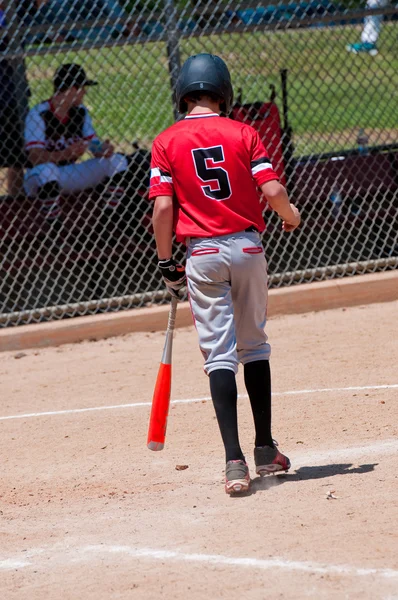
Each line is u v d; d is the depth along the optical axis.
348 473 14.91
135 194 29.66
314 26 38.47
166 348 15.01
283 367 22.69
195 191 14.05
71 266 32.25
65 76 30.19
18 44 31.17
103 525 13.62
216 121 14.32
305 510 13.20
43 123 30.17
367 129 42.88
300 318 27.97
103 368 24.56
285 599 10.25
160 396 14.91
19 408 21.66
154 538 12.77
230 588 10.70
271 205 14.03
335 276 29.98
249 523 12.88
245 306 14.41
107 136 38.31
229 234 13.98
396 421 17.70
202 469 16.11
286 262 33.25
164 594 10.74
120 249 31.08
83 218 31.06
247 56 38.16
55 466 17.20
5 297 31.66
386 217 33.38
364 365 22.12
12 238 29.64
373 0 34.75
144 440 18.28
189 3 32.66
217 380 14.13
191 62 14.72
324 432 17.50
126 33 32.59
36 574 11.89
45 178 29.98
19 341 27.31
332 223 33.28
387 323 26.23
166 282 14.63
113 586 11.15
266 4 30.08
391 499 13.33
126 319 27.73
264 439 14.75
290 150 32.81
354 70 47.41
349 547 11.59
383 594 10.16
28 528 13.90
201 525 13.06
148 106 38.59
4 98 31.97
